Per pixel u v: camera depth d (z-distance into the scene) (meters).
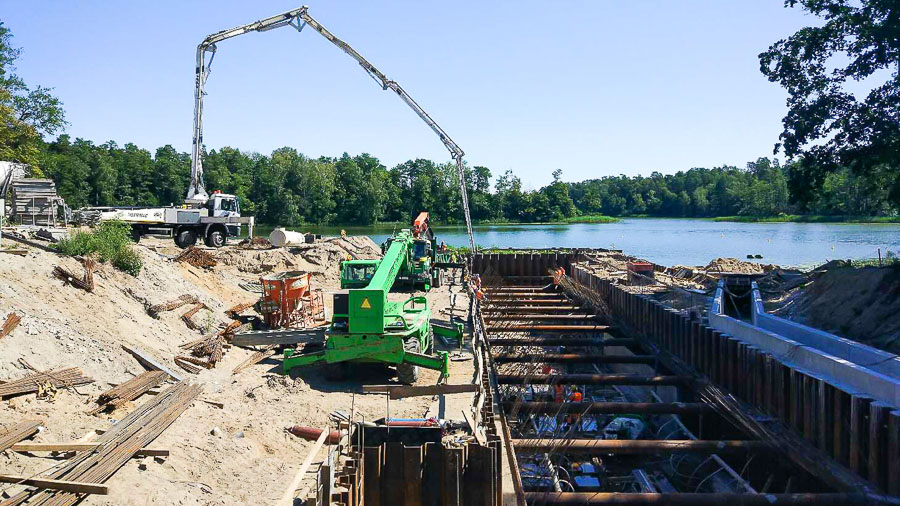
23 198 25.80
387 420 10.98
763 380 14.53
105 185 96.69
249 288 26.12
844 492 11.00
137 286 18.23
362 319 14.95
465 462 9.82
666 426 16.81
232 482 9.75
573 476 13.96
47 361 11.84
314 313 23.17
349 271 19.16
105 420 10.90
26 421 9.92
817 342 15.36
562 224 130.75
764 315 18.55
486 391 13.36
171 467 9.55
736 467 14.46
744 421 13.98
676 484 13.87
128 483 8.74
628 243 73.50
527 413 14.76
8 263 14.84
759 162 167.62
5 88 49.91
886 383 10.94
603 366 24.97
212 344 16.45
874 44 19.16
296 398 13.97
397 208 125.12
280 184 112.62
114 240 19.17
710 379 17.27
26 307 12.98
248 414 12.66
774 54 21.09
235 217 36.28
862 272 18.22
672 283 28.47
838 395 11.79
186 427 11.11
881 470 10.70
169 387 12.82
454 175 129.75
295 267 32.75
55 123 54.00
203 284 22.95
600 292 31.45
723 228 100.12
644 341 23.20
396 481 9.73
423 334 16.69
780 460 13.16
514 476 10.98
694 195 154.25
